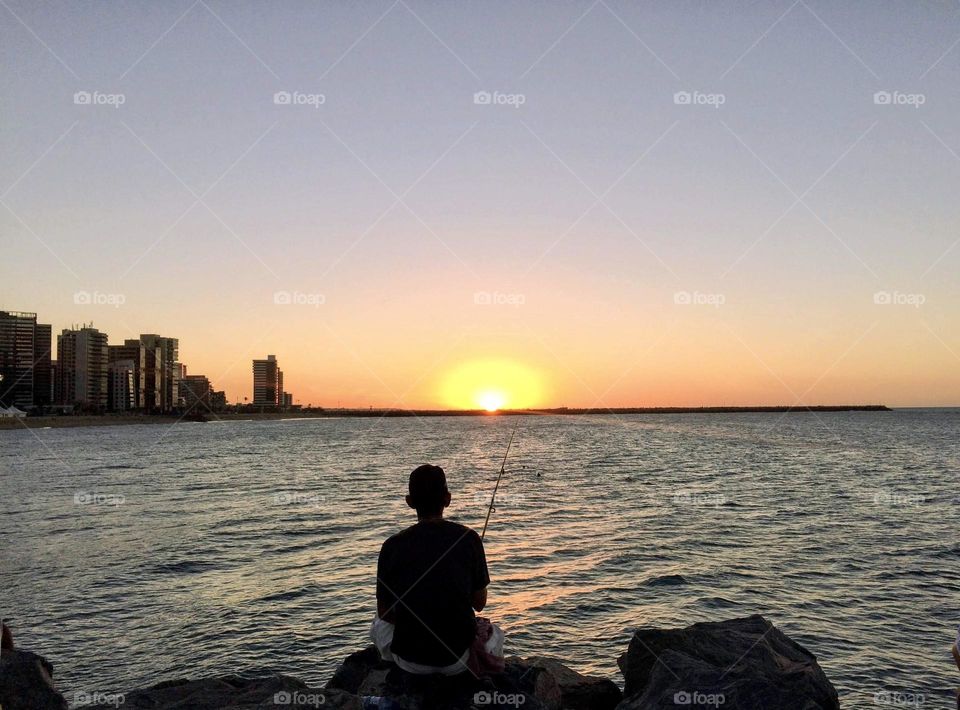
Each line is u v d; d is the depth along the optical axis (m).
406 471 55.53
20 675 5.15
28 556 21.52
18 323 161.12
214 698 6.07
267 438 132.00
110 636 13.45
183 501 36.09
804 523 26.20
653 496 36.03
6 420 152.38
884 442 96.62
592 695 7.27
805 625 13.45
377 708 4.60
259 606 15.30
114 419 178.12
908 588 16.16
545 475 50.06
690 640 7.41
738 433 136.50
